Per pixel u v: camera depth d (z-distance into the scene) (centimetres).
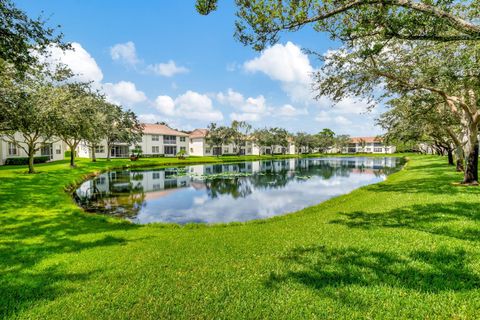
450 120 1518
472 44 763
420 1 507
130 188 1945
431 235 563
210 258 502
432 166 2550
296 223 793
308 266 445
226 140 6644
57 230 742
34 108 1398
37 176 1861
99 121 2741
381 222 706
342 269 426
